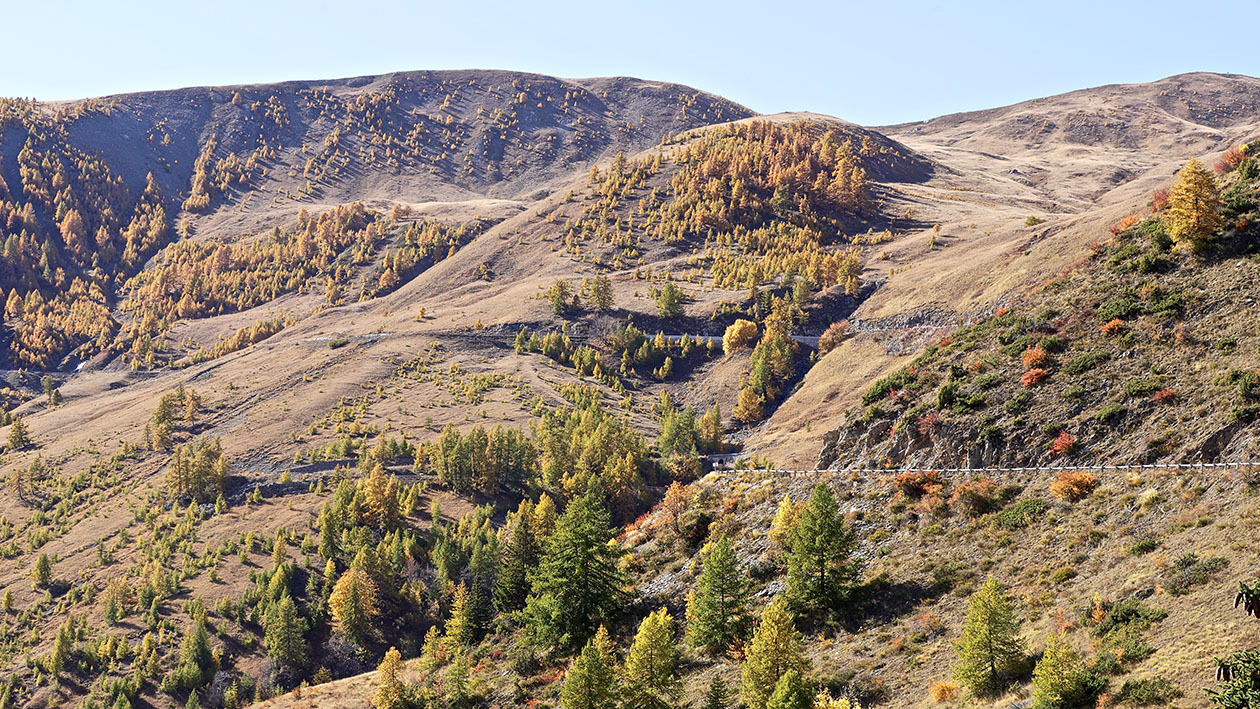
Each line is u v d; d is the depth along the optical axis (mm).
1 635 130250
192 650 118375
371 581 123312
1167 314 61562
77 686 118562
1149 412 53219
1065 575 44625
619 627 62938
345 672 117062
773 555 60875
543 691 60000
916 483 59844
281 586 130375
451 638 77500
